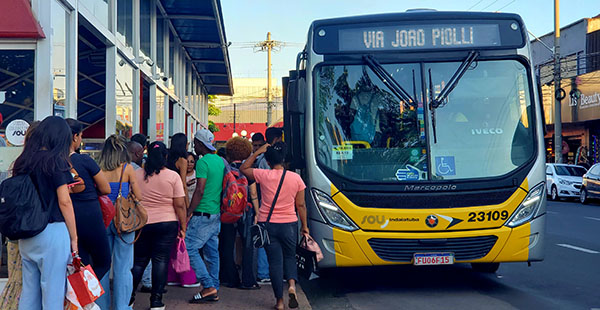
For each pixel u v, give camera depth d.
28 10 7.14
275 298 7.31
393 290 8.19
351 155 7.52
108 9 10.20
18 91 7.22
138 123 12.15
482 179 7.35
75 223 4.96
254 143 8.74
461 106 7.66
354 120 7.64
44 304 4.64
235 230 8.04
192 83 23.59
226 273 8.00
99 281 5.30
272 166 6.94
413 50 7.80
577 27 35.38
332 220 7.34
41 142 4.73
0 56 7.21
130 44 11.98
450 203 7.30
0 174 7.10
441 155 7.47
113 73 10.27
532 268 9.73
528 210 7.40
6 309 4.87
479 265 9.32
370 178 7.40
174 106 18.16
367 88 7.73
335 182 7.40
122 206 5.78
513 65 7.83
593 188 23.77
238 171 7.52
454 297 7.64
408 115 7.61
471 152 7.50
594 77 31.47
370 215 7.27
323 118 7.65
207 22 16.56
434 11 8.00
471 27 7.89
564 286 8.29
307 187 7.55
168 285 8.12
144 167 6.45
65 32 8.00
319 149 7.55
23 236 4.55
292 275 6.81
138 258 6.56
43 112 7.19
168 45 16.12
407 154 7.49
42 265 4.64
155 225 6.33
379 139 7.56
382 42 7.84
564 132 36.53
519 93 7.75
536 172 7.48
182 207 6.47
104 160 5.86
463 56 7.80
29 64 7.23
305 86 7.86
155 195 6.37
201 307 6.79
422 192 7.30
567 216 18.66
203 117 29.36
